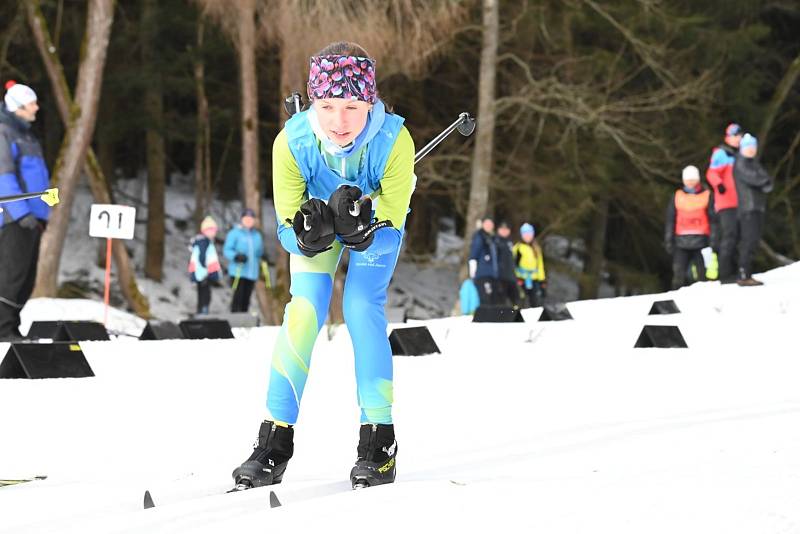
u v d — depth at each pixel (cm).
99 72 3148
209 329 1631
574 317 1802
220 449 714
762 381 976
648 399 891
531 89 4325
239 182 5697
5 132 1501
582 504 408
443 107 4994
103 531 439
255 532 402
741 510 389
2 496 556
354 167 561
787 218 5141
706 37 4794
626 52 4731
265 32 3541
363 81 539
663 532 369
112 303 4238
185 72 4847
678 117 4859
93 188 3275
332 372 1118
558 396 924
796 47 5544
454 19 3641
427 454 662
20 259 1526
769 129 5247
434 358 1226
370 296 558
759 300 1780
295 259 568
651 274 5250
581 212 4588
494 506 413
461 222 5822
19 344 1088
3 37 4203
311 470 634
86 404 912
